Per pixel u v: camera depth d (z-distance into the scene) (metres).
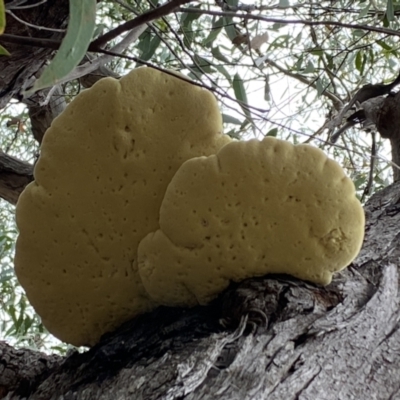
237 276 0.56
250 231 0.54
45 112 1.23
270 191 0.54
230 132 1.18
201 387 0.46
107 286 0.60
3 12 0.30
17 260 0.62
